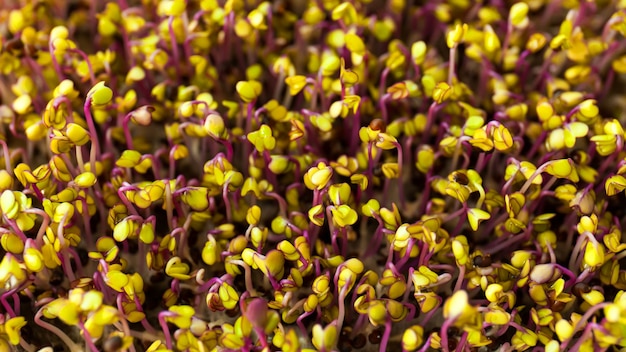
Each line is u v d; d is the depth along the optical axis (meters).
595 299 0.32
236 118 0.37
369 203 0.34
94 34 0.39
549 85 0.36
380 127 0.34
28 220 0.32
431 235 0.32
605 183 0.34
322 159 0.34
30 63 0.36
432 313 0.33
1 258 0.35
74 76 0.37
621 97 0.38
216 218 0.35
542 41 0.36
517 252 0.33
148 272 0.35
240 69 0.38
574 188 0.34
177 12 0.35
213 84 0.37
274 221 0.34
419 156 0.35
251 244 0.34
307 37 0.38
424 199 0.35
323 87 0.36
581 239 0.33
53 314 0.32
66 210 0.32
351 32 0.36
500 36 0.39
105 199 0.34
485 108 0.37
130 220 0.33
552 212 0.35
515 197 0.33
